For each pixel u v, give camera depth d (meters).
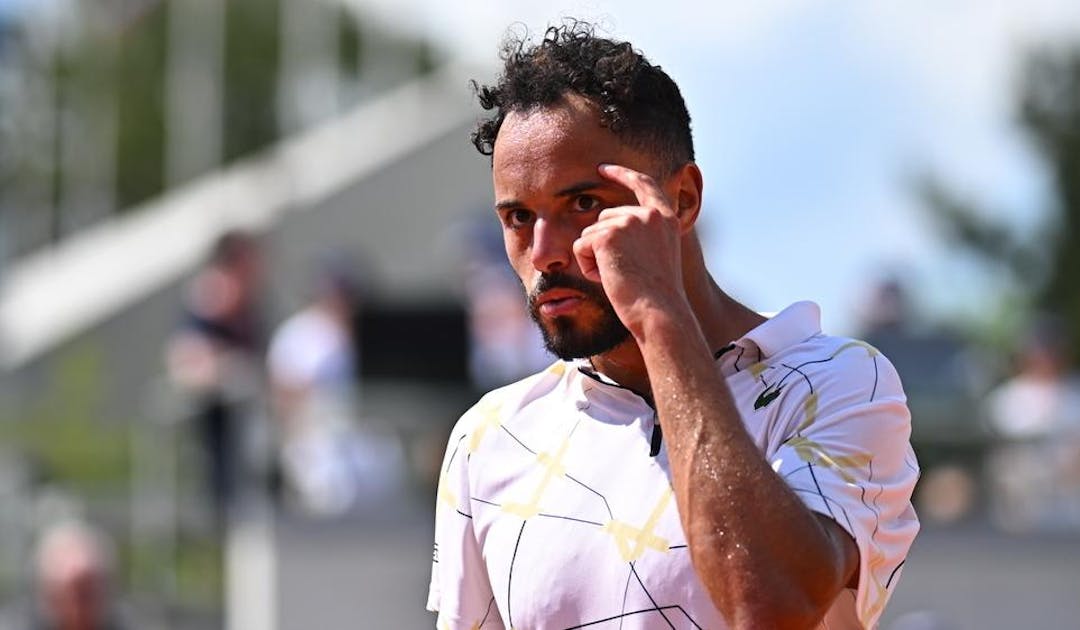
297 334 30.77
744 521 8.13
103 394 38.75
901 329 32.06
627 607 8.78
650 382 8.74
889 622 29.88
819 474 8.64
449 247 45.81
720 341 9.46
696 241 9.48
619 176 8.84
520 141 8.98
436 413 30.02
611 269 8.66
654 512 8.86
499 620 9.61
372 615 29.78
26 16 45.09
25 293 46.41
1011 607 29.75
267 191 47.50
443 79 52.22
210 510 30.69
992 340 79.19
